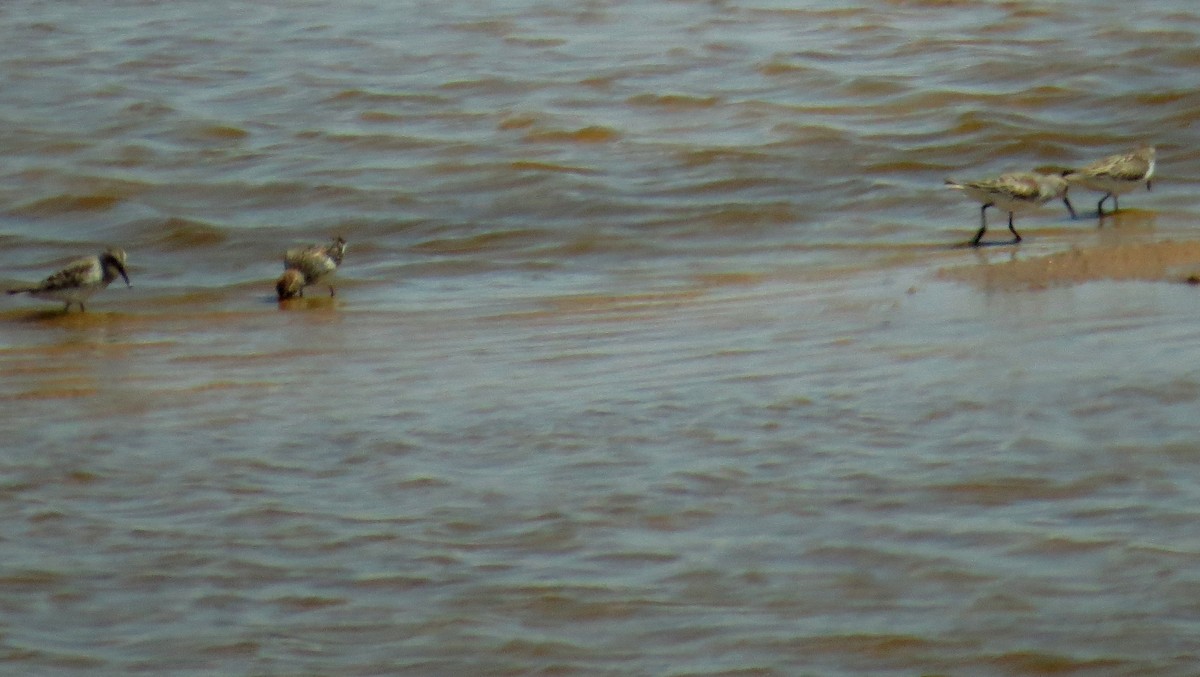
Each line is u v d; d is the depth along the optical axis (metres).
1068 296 65.75
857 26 125.31
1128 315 62.06
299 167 98.12
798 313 67.06
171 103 110.75
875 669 38.00
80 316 74.81
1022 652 38.25
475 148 100.62
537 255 83.75
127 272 83.31
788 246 82.75
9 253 86.38
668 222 88.06
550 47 122.69
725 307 69.62
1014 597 40.66
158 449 53.59
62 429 56.22
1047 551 42.78
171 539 46.22
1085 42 117.50
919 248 80.06
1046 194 79.56
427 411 56.19
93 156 100.38
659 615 40.84
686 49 120.94
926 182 92.88
